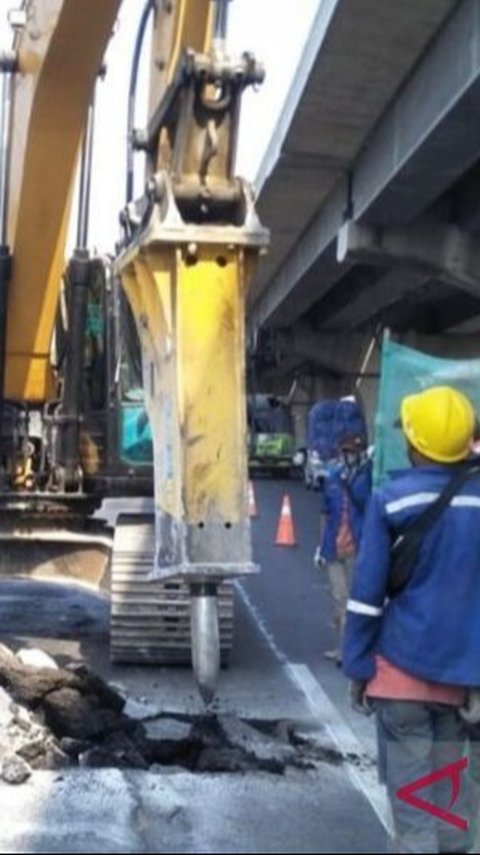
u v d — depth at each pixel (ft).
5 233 30.32
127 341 33.88
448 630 15.10
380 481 19.99
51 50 25.48
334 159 64.49
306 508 86.74
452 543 15.16
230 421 19.19
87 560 35.14
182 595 31.55
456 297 95.09
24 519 35.17
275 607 43.16
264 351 99.45
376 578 15.10
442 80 46.03
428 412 15.55
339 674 31.76
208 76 19.12
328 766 22.98
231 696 28.81
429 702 15.17
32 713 23.12
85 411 34.91
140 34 22.21
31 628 36.29
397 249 66.80
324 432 32.48
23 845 18.08
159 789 21.03
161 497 19.92
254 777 21.99
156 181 19.49
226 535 19.02
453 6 43.98
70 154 27.91
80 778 21.29
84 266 33.73
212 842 18.58
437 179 55.57
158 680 30.25
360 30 46.73
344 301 100.94
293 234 86.12
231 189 19.79
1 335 31.53
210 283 19.35
